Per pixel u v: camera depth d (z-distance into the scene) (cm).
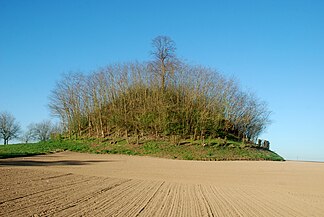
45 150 6612
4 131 9988
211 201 1889
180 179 3189
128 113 7319
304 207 1808
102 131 7325
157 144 6725
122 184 2456
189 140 6912
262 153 7025
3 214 1222
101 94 7519
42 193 1772
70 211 1354
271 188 2756
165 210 1515
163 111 7050
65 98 7650
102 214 1339
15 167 3288
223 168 4553
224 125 7319
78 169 3584
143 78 7606
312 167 5269
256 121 7575
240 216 1469
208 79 7338
